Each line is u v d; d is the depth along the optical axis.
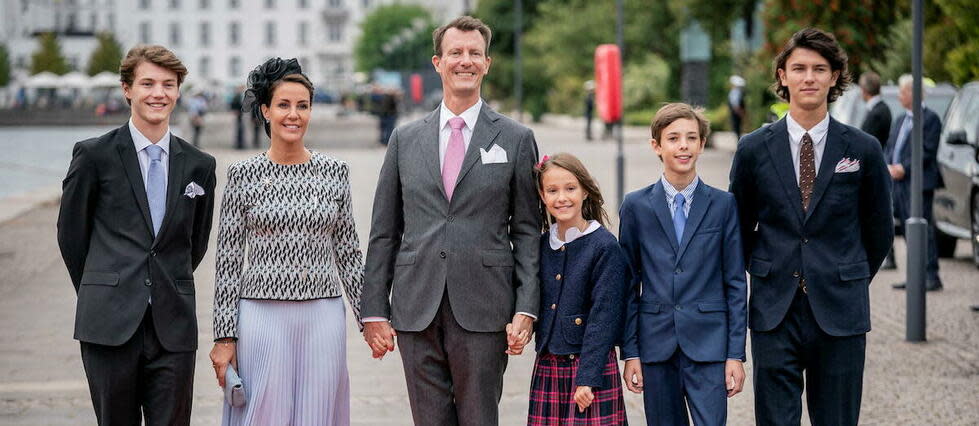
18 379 7.32
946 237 12.43
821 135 4.81
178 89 4.65
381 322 4.84
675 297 4.77
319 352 4.75
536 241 4.80
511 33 59.88
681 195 4.84
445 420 4.84
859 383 4.86
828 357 4.81
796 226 4.79
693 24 38.31
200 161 4.69
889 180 4.85
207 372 7.56
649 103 45.09
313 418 4.75
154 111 4.57
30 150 33.81
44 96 86.25
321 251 4.77
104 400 4.57
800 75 4.75
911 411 6.41
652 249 4.83
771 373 4.85
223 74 118.62
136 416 4.67
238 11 118.44
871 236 4.89
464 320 4.70
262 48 118.69
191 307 4.66
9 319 9.37
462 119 4.79
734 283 4.79
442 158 4.79
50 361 7.84
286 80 4.68
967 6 15.29
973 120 11.73
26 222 16.02
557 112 55.06
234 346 4.75
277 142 4.71
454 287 4.70
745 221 4.98
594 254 4.72
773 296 4.82
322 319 4.77
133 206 4.57
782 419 4.84
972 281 10.77
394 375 7.43
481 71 4.77
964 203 11.66
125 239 4.55
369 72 107.50
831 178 4.77
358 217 15.53
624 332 4.84
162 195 4.62
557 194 4.70
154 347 4.59
